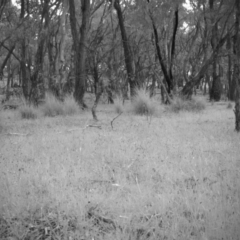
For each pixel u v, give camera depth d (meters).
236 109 8.59
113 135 8.11
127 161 5.48
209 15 19.25
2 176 4.49
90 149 6.35
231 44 25.58
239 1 8.38
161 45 23.75
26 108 14.09
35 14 20.62
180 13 23.45
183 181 4.36
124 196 3.90
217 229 2.90
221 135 7.97
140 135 8.07
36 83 19.42
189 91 18.59
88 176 4.59
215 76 29.44
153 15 19.11
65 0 20.94
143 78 25.67
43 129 9.55
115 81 20.20
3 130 9.52
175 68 24.14
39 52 20.19
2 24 20.23
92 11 21.92
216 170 4.82
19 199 3.62
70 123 11.20
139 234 3.00
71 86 25.12
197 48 28.47
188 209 3.41
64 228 3.06
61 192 3.87
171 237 2.86
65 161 5.41
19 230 3.06
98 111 17.09
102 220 3.29
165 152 6.03
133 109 14.94
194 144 6.75
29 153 6.12
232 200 3.62
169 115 14.19
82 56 17.97
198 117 12.88
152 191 3.91
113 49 23.73
